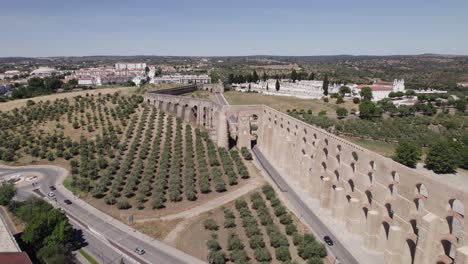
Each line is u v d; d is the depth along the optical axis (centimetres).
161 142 16562
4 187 11244
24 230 9044
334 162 10656
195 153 15612
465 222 6134
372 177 8794
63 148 16000
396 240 7594
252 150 16900
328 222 9994
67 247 9106
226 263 8412
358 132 19075
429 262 6781
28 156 15588
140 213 10975
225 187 12431
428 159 14450
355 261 8144
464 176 13850
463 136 17475
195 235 9638
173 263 8494
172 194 11619
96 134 17362
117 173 13762
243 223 9944
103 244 9350
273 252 8681
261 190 12219
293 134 13525
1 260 6712
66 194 12400
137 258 8706
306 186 12231
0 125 17888
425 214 7062
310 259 8138
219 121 16375
